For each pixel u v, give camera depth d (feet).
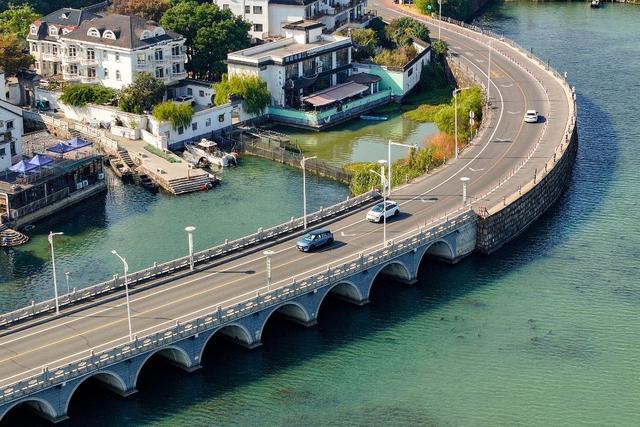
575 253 640.99
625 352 533.14
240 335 534.78
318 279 549.95
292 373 515.50
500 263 629.92
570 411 487.20
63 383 467.11
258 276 563.07
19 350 492.13
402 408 488.44
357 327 557.74
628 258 632.79
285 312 563.89
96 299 540.52
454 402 493.77
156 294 544.62
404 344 542.16
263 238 610.24
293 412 485.15
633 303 579.89
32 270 635.66
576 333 551.18
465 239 632.79
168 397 494.59
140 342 487.61
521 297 589.73
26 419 476.95
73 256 654.94
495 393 500.33
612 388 504.43
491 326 558.97
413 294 593.83
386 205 638.53
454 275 616.39
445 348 538.47
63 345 495.00
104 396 493.77
